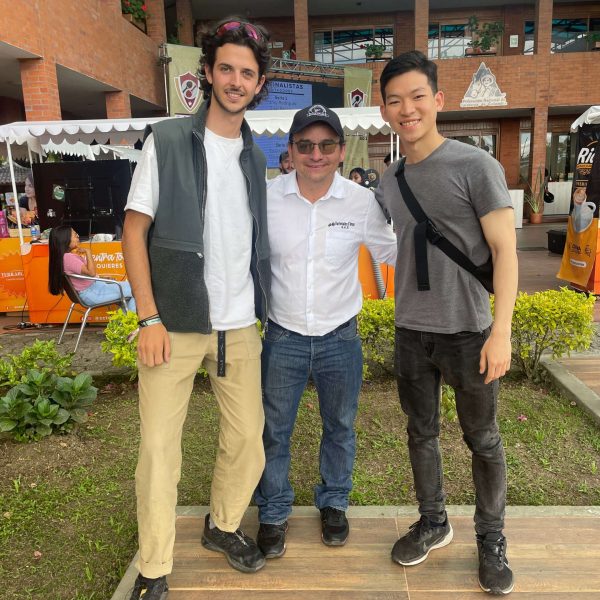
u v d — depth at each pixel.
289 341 2.22
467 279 1.89
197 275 1.87
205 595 2.08
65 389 3.51
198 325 1.90
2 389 4.31
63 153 8.45
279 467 2.32
